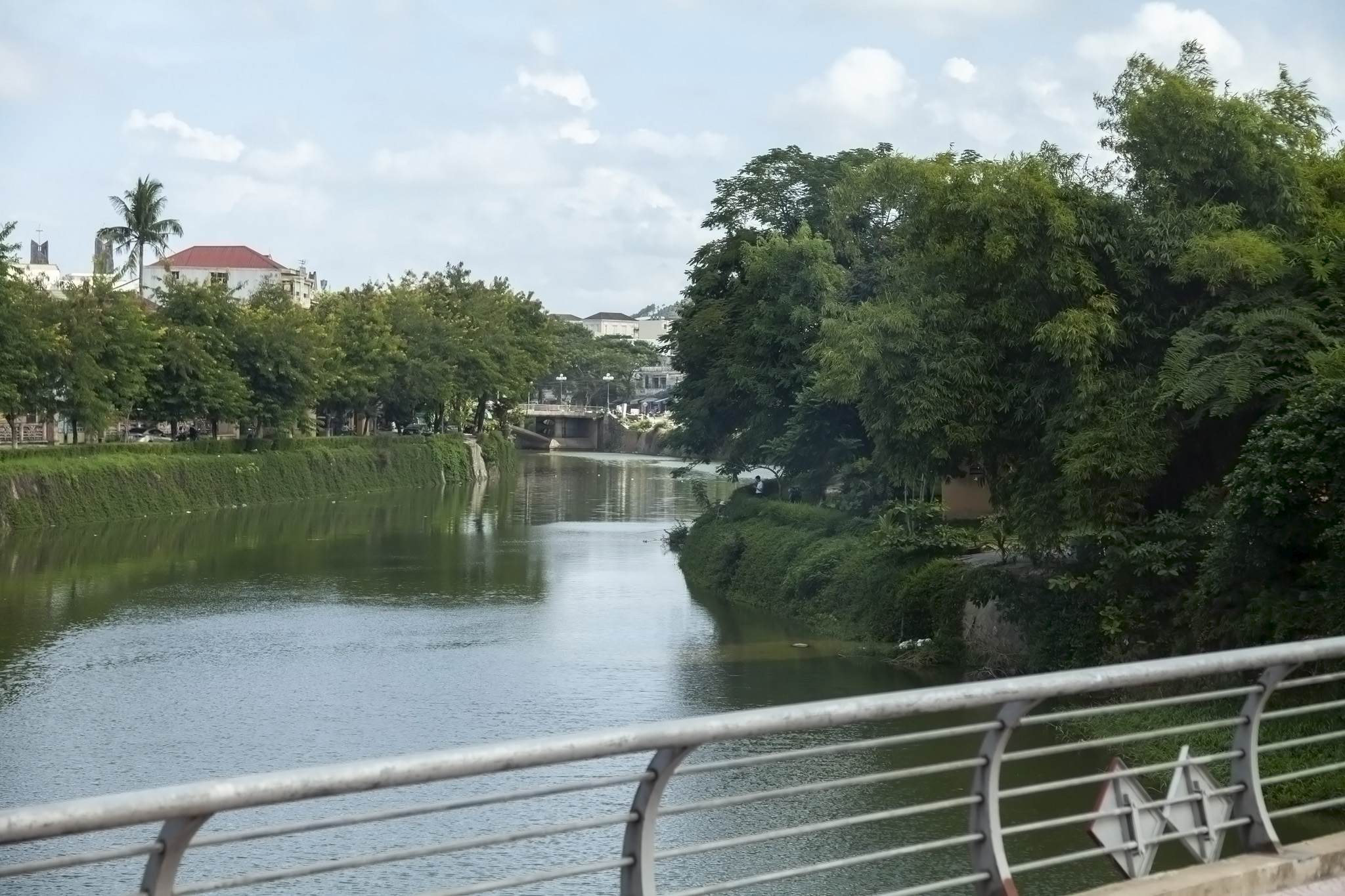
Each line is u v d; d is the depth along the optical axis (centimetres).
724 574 4247
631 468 12225
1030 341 2533
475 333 10300
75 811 343
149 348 6631
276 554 5250
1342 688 1862
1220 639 2141
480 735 2317
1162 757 1920
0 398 5391
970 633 2886
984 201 2506
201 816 370
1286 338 2239
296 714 2494
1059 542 2520
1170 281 2456
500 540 5894
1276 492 1933
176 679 2834
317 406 8962
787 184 5209
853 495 4044
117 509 6259
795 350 4400
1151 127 2470
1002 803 1797
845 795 1855
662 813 482
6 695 2652
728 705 2539
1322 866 695
